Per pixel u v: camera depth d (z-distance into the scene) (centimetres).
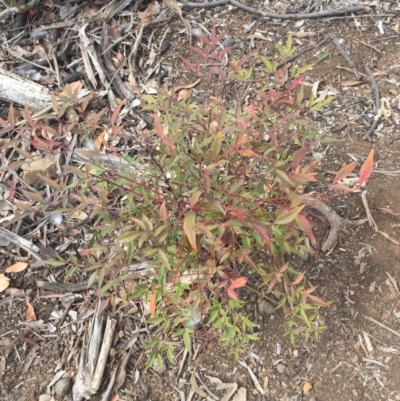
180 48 185
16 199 161
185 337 121
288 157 123
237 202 104
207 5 193
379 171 154
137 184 110
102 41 185
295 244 118
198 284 114
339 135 161
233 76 120
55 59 183
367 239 146
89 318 144
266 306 141
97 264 112
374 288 140
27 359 141
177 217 111
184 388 136
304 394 132
